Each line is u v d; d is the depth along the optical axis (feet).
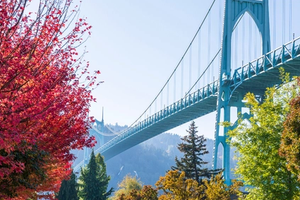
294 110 72.54
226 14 225.56
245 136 90.58
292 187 84.23
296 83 89.20
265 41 220.02
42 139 45.14
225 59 222.69
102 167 235.61
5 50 35.12
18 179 43.62
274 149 86.48
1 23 34.22
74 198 177.78
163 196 119.44
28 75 35.76
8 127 35.01
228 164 206.80
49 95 40.50
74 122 47.26
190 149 178.09
